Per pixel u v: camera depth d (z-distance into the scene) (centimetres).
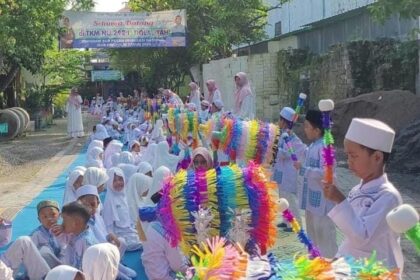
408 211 247
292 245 693
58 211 647
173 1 2766
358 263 292
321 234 591
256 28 2736
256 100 2528
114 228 768
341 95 1859
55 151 1997
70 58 3519
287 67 2397
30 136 2584
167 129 1108
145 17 2669
